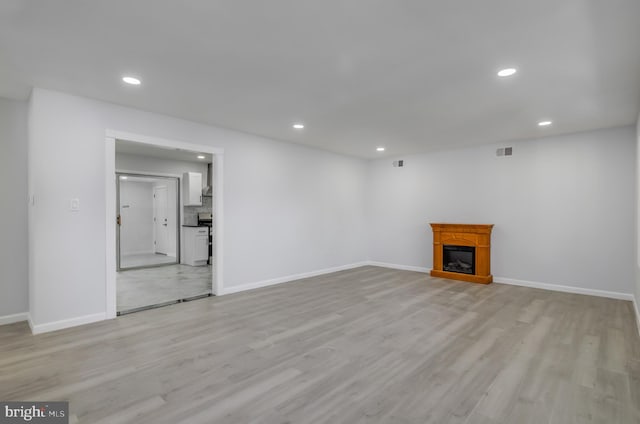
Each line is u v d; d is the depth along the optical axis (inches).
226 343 120.7
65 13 80.6
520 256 217.6
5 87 130.1
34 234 129.3
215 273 191.2
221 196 190.9
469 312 158.6
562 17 81.2
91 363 104.4
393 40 93.7
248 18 83.0
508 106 149.3
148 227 382.0
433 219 260.2
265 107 153.6
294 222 235.1
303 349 115.7
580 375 97.7
